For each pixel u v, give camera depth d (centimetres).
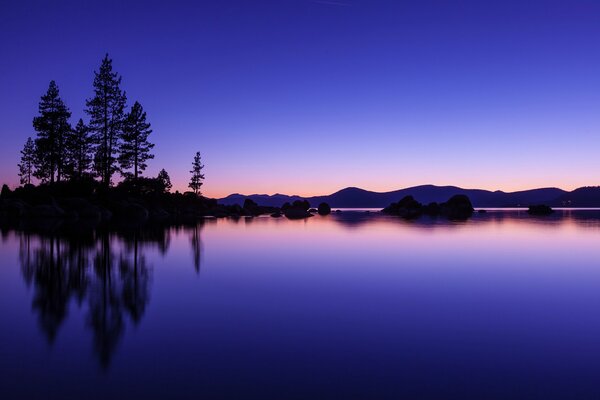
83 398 383
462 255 1511
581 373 446
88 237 1989
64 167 5028
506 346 533
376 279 1020
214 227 3133
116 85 4794
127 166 5034
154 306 736
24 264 1181
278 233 2580
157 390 400
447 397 389
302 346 530
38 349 511
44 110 4881
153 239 1980
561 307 745
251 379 426
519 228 3072
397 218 5097
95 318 653
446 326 624
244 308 729
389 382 421
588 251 1639
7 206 3916
